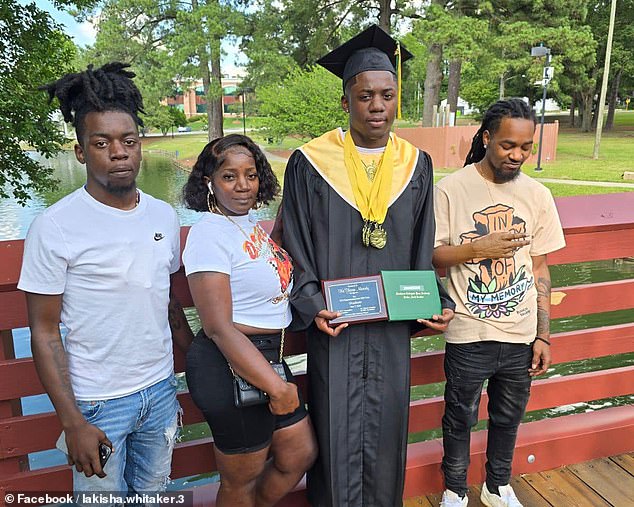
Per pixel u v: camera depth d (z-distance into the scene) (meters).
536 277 2.08
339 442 1.86
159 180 21.61
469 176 1.99
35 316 1.47
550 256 2.35
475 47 18.84
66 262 1.46
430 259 1.88
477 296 1.97
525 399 2.11
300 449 1.85
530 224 1.99
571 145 24.42
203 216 1.66
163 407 1.69
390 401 1.89
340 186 1.83
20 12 9.45
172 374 1.74
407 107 39.69
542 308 2.06
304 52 24.94
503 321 1.97
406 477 2.33
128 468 1.76
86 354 1.55
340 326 1.75
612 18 19.53
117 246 1.51
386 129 1.82
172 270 1.75
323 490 1.92
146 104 25.80
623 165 17.78
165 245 1.62
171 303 1.84
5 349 1.91
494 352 2.00
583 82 25.14
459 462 2.16
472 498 2.35
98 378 1.56
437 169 18.47
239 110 43.81
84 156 1.51
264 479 1.91
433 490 2.38
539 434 2.51
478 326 1.98
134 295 1.54
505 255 1.87
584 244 2.38
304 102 20.58
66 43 12.58
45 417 1.96
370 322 1.85
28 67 9.58
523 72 25.91
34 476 2.02
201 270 1.54
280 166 18.83
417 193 1.89
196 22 21.45
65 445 1.57
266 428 1.68
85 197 1.51
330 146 1.89
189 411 2.14
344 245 1.83
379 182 1.84
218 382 1.63
